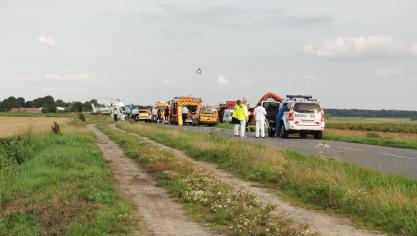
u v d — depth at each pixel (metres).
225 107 78.75
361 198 11.59
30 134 34.62
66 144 29.06
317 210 11.66
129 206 11.80
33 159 22.17
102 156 23.20
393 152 24.91
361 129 77.38
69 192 12.80
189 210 11.62
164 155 22.61
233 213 10.71
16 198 13.36
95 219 10.20
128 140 32.56
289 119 34.88
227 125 61.75
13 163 22.56
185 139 29.83
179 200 12.82
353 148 26.98
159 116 81.25
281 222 9.82
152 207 12.02
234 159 19.83
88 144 29.55
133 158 22.91
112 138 38.47
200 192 13.02
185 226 10.16
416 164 19.47
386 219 10.17
